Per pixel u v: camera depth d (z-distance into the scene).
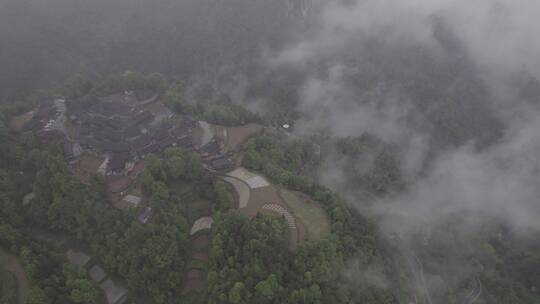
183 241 149.88
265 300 124.38
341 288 137.75
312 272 132.88
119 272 140.75
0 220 145.75
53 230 157.50
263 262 133.75
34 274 129.50
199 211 167.50
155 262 138.12
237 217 145.38
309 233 153.00
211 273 130.62
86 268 149.00
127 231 142.25
